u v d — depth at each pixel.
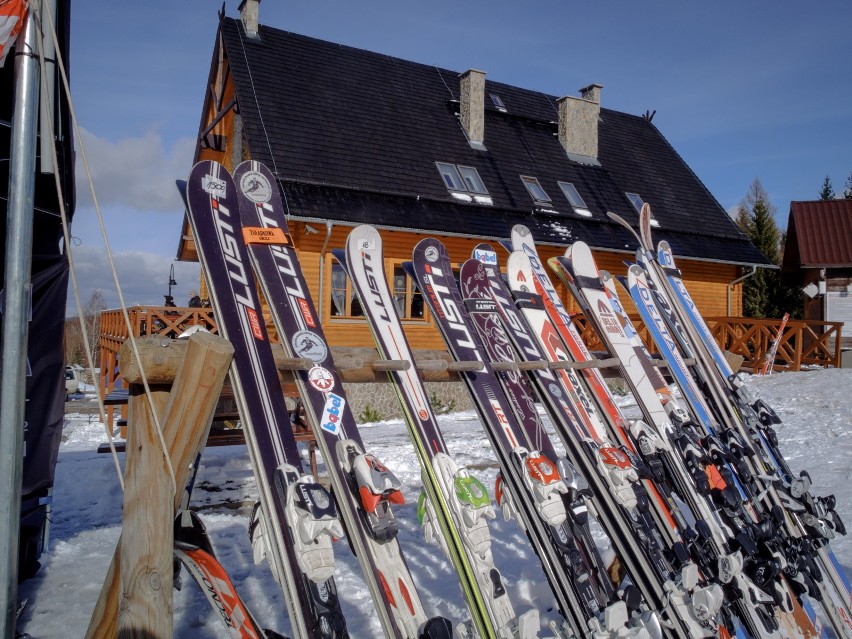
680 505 4.98
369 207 10.83
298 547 1.72
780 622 2.73
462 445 7.73
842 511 4.94
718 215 16.59
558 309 3.54
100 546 4.25
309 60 13.42
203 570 1.94
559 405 2.92
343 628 1.77
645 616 2.19
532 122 16.12
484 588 2.10
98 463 6.59
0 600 1.87
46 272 3.52
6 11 1.95
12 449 1.91
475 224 11.75
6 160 3.24
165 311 9.17
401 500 2.00
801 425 8.46
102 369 10.36
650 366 3.57
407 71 15.08
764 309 31.33
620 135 18.03
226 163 13.27
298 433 5.38
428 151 13.02
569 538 2.37
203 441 1.97
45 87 2.06
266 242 2.46
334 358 2.43
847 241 17.61
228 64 12.37
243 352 2.11
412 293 11.42
